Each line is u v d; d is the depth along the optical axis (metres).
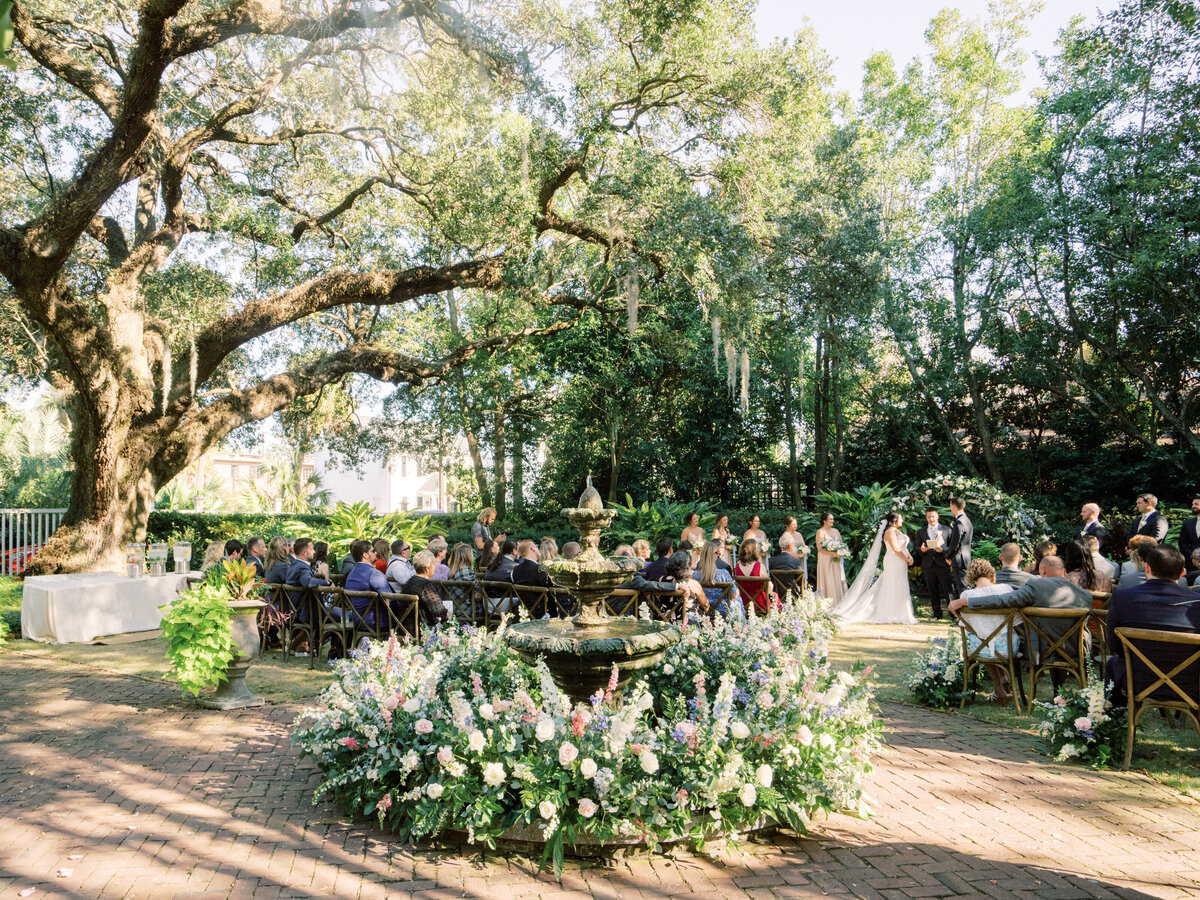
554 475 21.44
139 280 12.68
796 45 13.22
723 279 12.10
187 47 10.03
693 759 3.59
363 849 3.57
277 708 5.98
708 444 19.16
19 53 12.67
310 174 16.23
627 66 12.84
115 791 4.25
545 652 4.08
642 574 6.94
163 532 17.86
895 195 20.89
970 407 18.52
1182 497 15.75
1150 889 3.18
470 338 18.44
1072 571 6.98
